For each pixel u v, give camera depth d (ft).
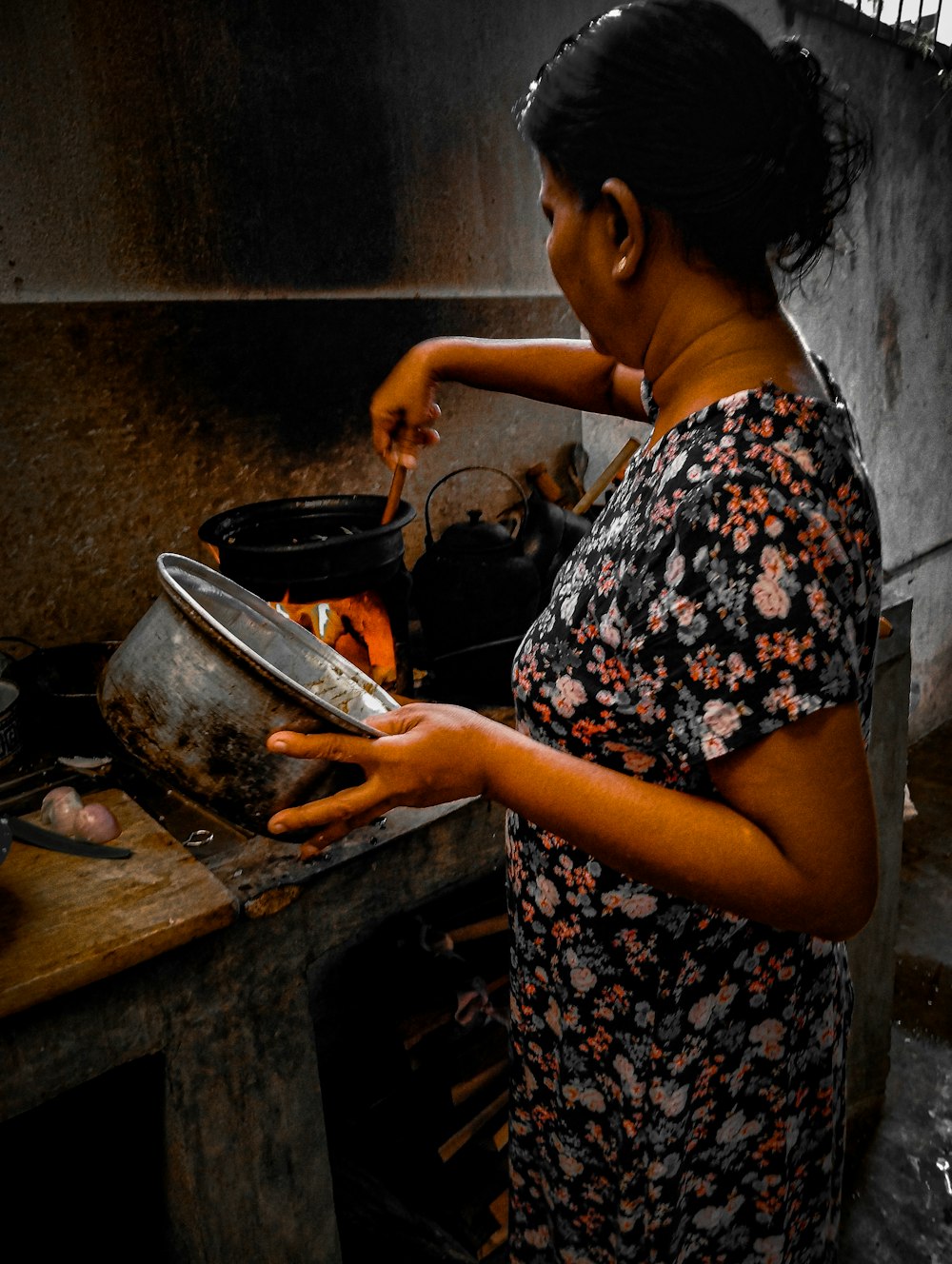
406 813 4.78
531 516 6.89
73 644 5.91
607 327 2.97
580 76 2.56
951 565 14.43
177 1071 4.09
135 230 6.15
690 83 2.42
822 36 9.91
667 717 2.65
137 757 3.65
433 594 5.77
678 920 3.26
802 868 2.51
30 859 4.34
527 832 3.61
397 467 5.28
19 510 6.07
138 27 5.88
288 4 6.47
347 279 7.24
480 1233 6.23
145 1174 6.11
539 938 3.65
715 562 2.51
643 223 2.63
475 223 8.00
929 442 13.39
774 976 3.43
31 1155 6.22
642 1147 3.49
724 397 2.66
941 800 12.44
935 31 11.54
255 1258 4.62
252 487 7.09
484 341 5.05
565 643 3.08
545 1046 3.81
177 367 6.51
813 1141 3.80
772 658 2.45
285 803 3.46
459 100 7.61
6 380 5.85
